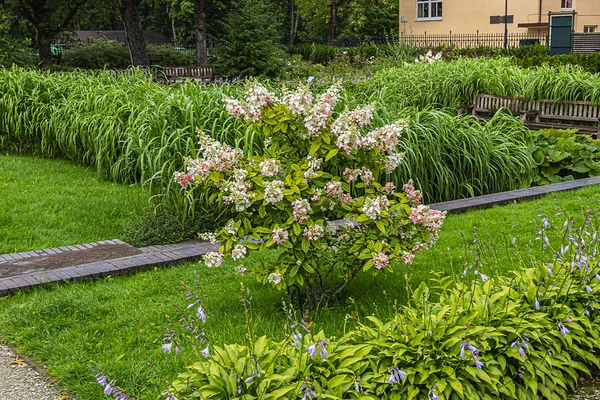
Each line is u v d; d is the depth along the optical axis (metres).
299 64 24.12
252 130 7.59
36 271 5.80
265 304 5.06
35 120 10.95
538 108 12.45
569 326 3.89
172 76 21.61
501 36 31.86
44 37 32.09
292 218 4.34
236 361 3.21
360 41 40.56
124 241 6.89
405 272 5.61
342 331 4.44
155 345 4.39
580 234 4.36
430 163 8.40
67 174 9.56
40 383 3.97
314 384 3.11
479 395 3.38
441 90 13.07
